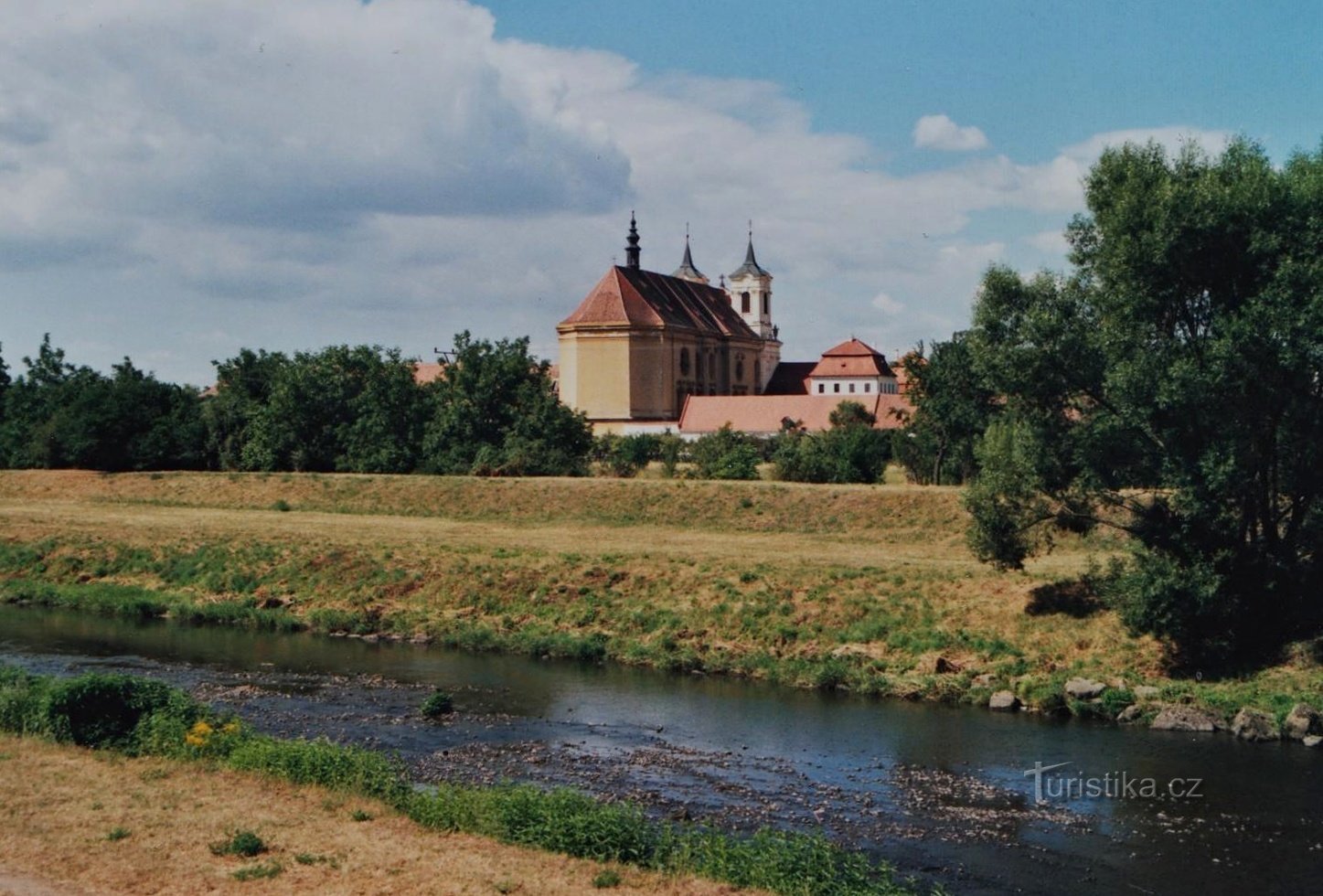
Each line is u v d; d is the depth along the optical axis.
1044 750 32.41
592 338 146.75
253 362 104.06
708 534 67.19
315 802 23.75
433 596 54.34
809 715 36.62
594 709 37.41
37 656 44.75
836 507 68.12
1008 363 40.22
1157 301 39.59
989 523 43.81
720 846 21.50
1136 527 40.34
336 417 97.50
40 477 91.56
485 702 38.19
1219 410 37.66
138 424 95.38
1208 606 37.62
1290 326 35.44
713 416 145.50
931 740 33.53
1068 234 42.31
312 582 57.53
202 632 50.97
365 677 42.00
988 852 24.48
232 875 19.42
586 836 21.58
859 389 177.75
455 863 20.38
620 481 79.56
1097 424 39.06
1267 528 39.94
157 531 68.19
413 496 81.69
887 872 21.56
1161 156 41.84
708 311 169.88
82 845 20.62
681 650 45.06
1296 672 37.16
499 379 98.56
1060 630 41.91
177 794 23.78
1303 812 27.12
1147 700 36.41
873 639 43.84
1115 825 26.27
